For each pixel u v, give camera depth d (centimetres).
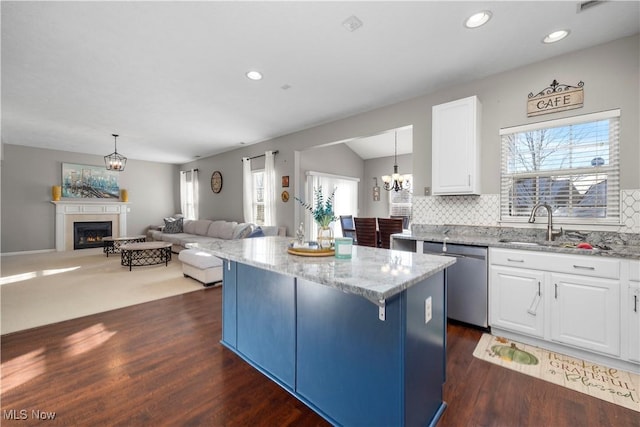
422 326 142
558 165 263
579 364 204
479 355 218
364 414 138
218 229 625
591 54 243
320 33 226
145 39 232
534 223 274
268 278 190
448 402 167
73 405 161
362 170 819
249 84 318
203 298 351
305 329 166
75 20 207
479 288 255
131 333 254
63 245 679
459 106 292
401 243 320
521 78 277
